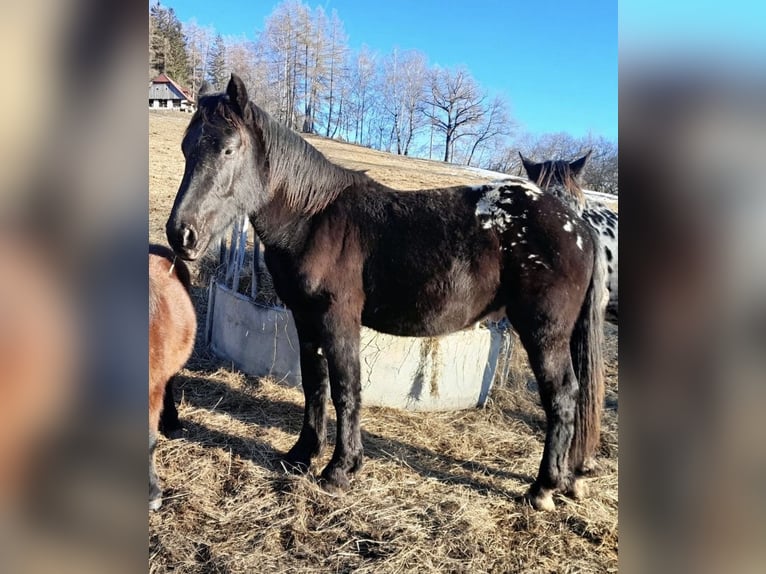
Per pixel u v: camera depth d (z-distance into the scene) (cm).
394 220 297
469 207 293
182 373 458
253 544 250
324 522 271
